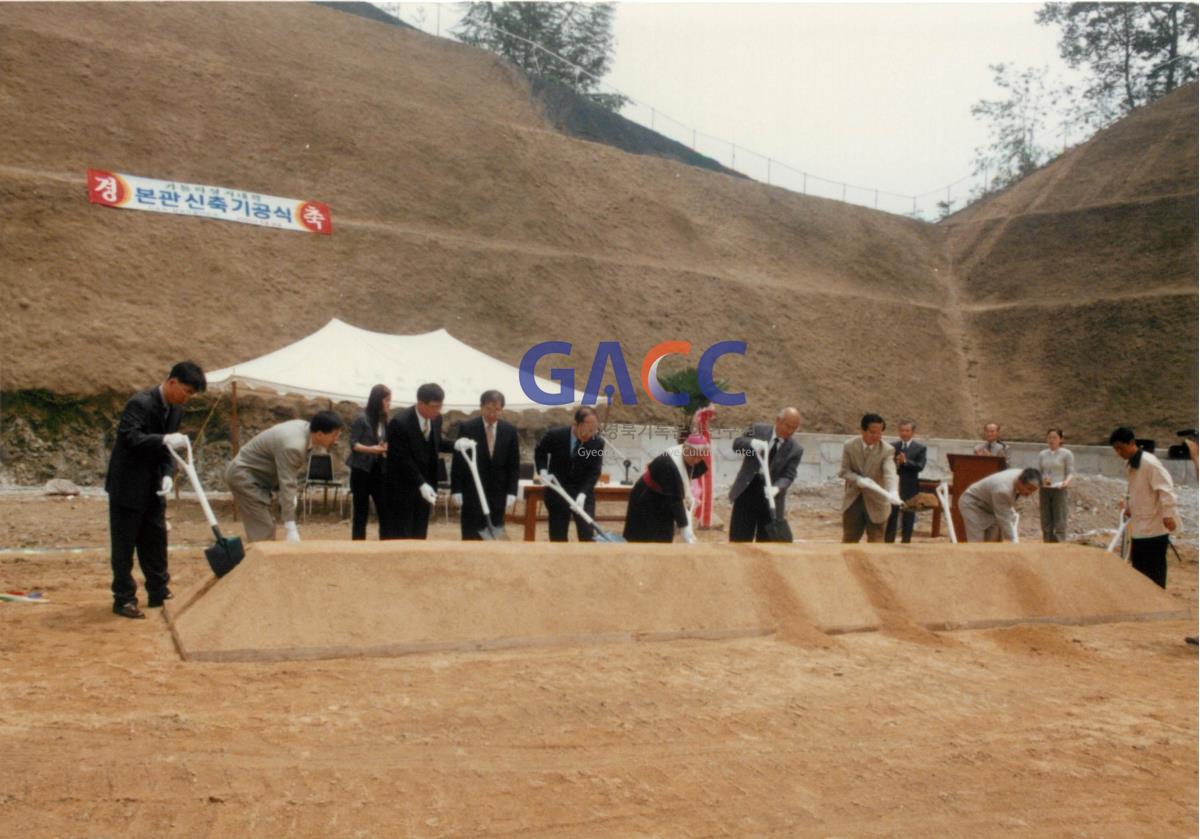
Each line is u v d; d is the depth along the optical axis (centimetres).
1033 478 1043
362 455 941
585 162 3612
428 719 521
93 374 2236
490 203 3256
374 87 3666
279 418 2380
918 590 840
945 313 3884
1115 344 3494
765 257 3725
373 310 2727
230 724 498
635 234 3469
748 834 403
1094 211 4012
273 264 2680
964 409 3497
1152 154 4147
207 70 3086
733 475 2675
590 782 448
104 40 3044
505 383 1819
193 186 2678
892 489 1017
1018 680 675
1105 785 482
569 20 5969
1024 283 3938
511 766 462
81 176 2606
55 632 691
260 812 396
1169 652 791
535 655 663
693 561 775
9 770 427
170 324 2405
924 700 611
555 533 959
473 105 3906
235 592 643
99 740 467
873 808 439
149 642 664
